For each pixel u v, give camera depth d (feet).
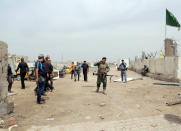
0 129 13.60
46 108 19.69
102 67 28.12
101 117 16.26
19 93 29.58
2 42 17.03
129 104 21.01
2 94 16.93
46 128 13.76
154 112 17.52
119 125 14.11
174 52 47.88
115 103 21.59
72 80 55.21
